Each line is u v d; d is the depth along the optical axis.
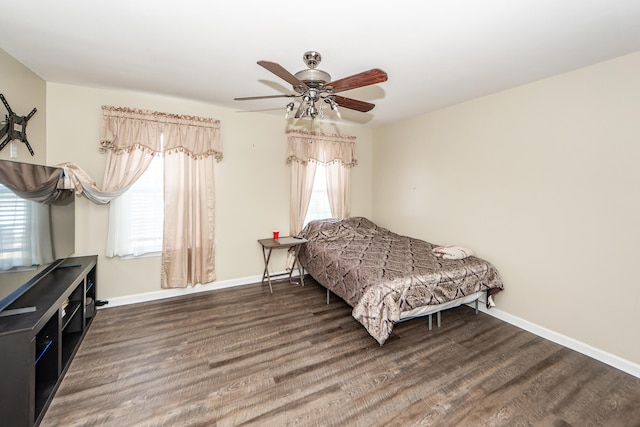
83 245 2.94
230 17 1.69
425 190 3.79
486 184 3.03
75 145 2.86
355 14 1.64
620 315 2.12
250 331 2.61
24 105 2.38
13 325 1.45
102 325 2.68
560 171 2.45
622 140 2.10
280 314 2.96
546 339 2.53
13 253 1.66
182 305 3.15
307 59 2.12
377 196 4.68
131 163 3.01
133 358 2.17
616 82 2.12
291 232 4.08
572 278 2.38
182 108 3.32
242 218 3.77
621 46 1.96
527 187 2.68
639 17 1.65
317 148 4.17
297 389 1.86
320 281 3.31
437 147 3.60
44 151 2.69
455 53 2.10
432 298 2.48
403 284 2.39
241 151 3.70
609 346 2.18
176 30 1.85
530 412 1.69
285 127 3.99
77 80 2.70
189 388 1.86
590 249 2.28
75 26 1.81
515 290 2.79
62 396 1.75
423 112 3.68
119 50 2.12
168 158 3.21
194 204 3.39
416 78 2.56
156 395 1.79
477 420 1.63
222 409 1.69
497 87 2.77
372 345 2.39
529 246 2.67
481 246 3.10
